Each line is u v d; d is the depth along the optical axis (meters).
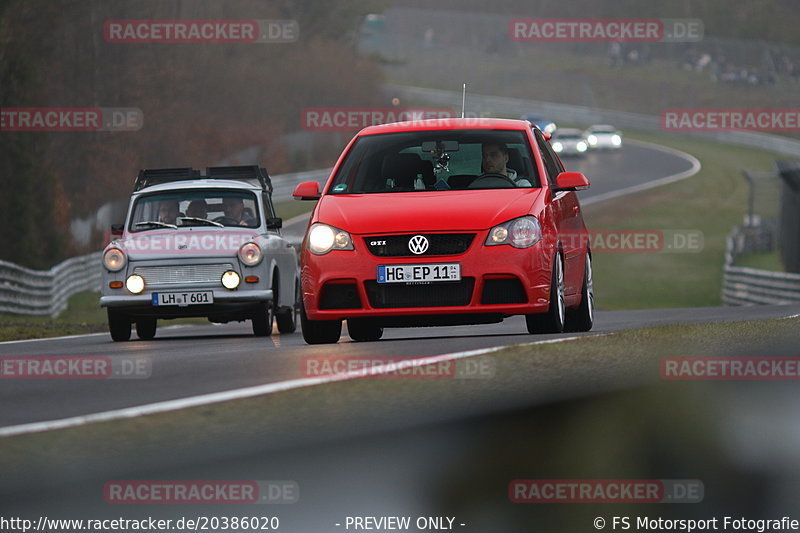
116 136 152.88
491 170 31.31
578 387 13.94
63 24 155.88
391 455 11.32
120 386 19.31
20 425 13.78
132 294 44.62
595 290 141.00
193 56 198.12
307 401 14.08
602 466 11.26
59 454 11.59
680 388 13.62
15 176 104.56
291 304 50.97
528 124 33.16
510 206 29.39
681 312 64.25
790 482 11.18
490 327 45.22
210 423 12.94
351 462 11.15
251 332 53.09
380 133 32.72
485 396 13.91
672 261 157.25
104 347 38.00
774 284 113.50
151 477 10.89
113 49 169.00
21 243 104.44
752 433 11.94
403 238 28.81
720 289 141.38
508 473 10.98
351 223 29.33
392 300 28.83
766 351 17.77
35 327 58.38
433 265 28.59
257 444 11.95
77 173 147.12
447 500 10.56
